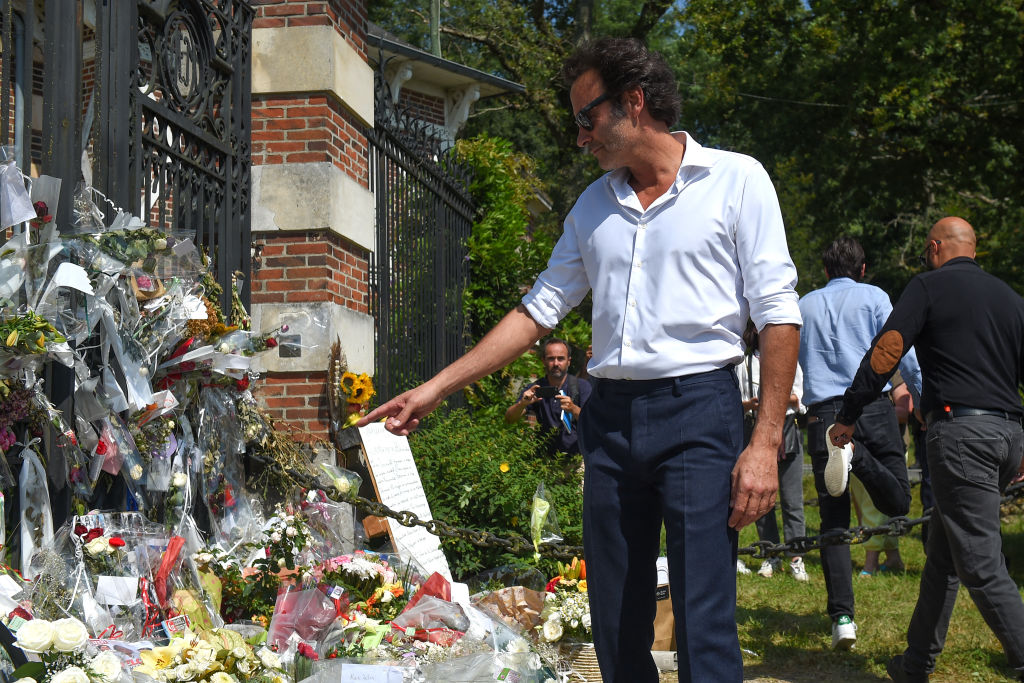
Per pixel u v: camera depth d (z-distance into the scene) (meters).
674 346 2.39
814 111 19.62
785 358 2.32
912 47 16.72
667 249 2.42
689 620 2.29
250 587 3.90
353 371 5.82
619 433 2.45
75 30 3.58
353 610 3.74
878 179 19.84
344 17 6.09
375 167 6.77
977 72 17.19
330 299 5.64
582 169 22.42
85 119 3.76
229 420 4.38
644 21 24.50
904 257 28.11
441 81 14.12
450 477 5.81
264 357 5.53
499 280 10.18
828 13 17.89
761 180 2.43
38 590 2.94
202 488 4.23
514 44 22.75
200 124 4.52
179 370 4.04
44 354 3.13
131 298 3.64
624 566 2.45
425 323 8.05
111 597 3.17
